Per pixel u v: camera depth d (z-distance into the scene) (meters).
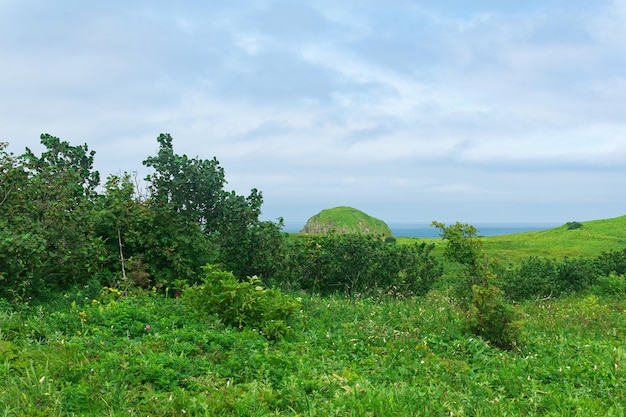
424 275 18.00
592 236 42.78
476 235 13.21
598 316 13.89
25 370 6.07
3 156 11.60
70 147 15.38
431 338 9.97
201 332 8.59
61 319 8.67
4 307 9.34
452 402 6.38
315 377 6.81
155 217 13.74
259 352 7.86
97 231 13.60
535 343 10.12
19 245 10.04
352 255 17.39
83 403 5.50
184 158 14.40
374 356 8.54
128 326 8.57
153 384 6.24
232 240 15.12
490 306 10.00
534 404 6.55
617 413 6.30
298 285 16.38
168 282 13.27
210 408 5.57
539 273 19.44
